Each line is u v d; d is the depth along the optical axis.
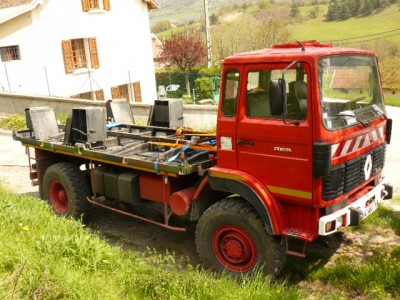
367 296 4.58
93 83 21.41
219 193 5.50
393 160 10.10
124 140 7.23
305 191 4.40
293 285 4.79
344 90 4.65
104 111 6.54
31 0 18.47
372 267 4.92
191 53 28.38
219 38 31.59
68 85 20.25
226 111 4.91
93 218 7.18
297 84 4.32
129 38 23.16
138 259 5.06
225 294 4.25
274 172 4.58
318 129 4.23
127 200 6.09
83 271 4.57
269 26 29.44
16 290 3.90
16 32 18.25
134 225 6.84
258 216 4.73
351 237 5.97
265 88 4.55
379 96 5.35
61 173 6.86
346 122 4.53
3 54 18.11
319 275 5.01
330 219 4.39
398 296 4.49
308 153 4.31
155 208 7.16
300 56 4.29
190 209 5.38
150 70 24.64
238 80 4.75
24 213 5.88
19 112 16.64
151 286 4.31
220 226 5.00
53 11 19.30
